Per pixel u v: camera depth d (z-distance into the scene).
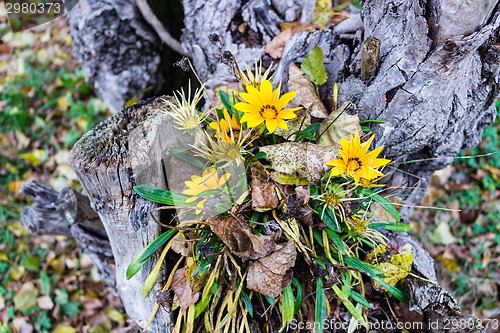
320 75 0.81
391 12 0.72
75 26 1.06
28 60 1.69
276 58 0.94
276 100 0.68
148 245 0.73
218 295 0.72
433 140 0.82
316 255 0.75
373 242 0.78
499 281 1.19
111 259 1.01
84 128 1.50
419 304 0.79
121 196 0.71
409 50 0.72
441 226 1.29
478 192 1.35
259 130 0.73
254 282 0.71
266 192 0.71
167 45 1.08
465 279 1.20
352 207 0.73
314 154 0.71
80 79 1.58
